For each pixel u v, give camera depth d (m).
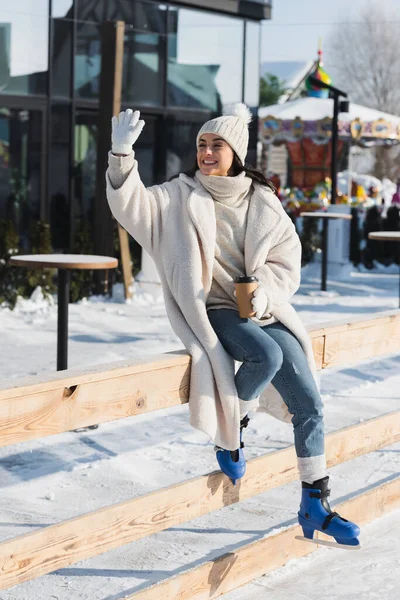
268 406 3.98
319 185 23.41
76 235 13.06
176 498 3.75
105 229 12.70
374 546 4.54
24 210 12.89
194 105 14.84
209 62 14.97
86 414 3.20
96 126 13.67
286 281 3.85
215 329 3.78
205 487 3.88
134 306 12.38
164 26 14.31
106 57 12.47
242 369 3.71
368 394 7.84
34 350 9.11
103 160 12.60
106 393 3.27
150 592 3.57
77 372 3.21
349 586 4.10
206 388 3.62
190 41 14.68
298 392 3.79
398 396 7.81
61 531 3.28
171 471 5.62
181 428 6.62
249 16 15.23
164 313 11.87
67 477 5.46
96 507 5.00
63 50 13.08
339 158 24.84
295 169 25.08
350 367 8.96
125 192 3.59
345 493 5.36
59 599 3.94
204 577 3.82
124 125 3.58
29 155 12.88
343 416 7.05
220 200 3.88
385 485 4.91
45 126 12.99
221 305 3.86
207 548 4.50
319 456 3.82
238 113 3.94
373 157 53.53
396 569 4.29
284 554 4.27
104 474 5.54
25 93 12.77
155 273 13.02
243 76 15.44
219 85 15.15
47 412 3.05
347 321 4.56
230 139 3.85
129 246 13.63
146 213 3.69
